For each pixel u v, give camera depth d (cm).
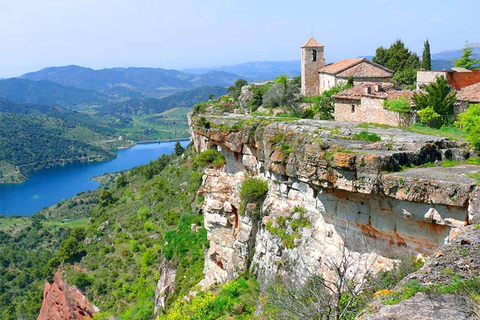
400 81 6222
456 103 3272
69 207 14562
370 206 1903
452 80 4022
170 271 4653
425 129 2711
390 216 1819
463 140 2038
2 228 12625
